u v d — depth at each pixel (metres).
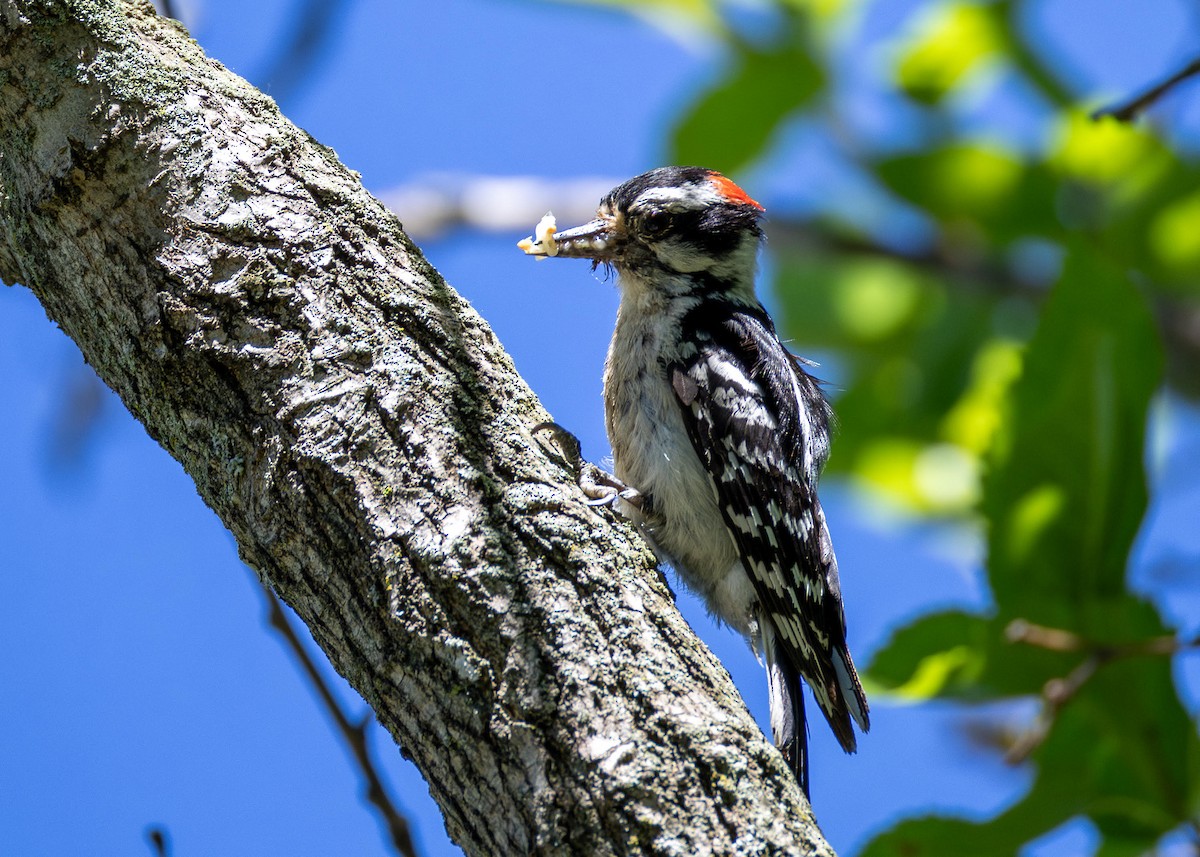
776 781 5.65
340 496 5.88
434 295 6.42
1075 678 6.94
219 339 6.07
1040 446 7.47
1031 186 11.72
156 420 6.27
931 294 12.54
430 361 6.22
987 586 7.57
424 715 5.70
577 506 6.13
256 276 6.13
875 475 11.56
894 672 7.73
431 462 5.96
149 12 6.65
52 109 6.25
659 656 5.78
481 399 6.22
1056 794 7.41
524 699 5.55
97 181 6.21
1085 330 7.50
